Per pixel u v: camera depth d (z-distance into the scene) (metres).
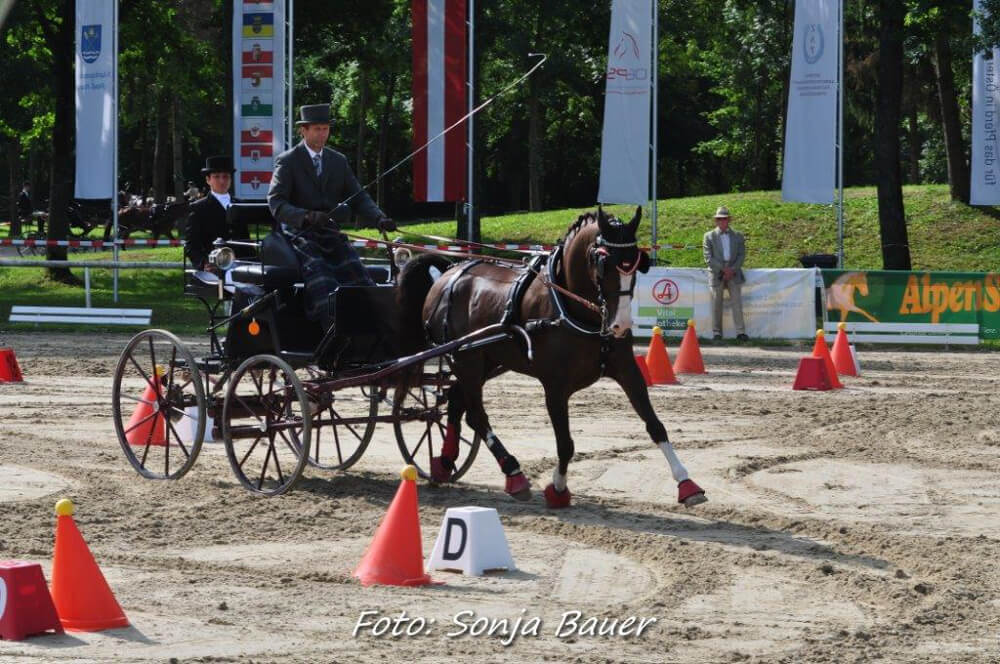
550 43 53.44
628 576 8.84
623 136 29.03
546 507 11.19
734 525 10.48
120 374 12.71
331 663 6.80
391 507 8.71
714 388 19.55
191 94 47.53
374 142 73.56
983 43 28.19
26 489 11.72
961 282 25.47
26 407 17.02
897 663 6.90
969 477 12.66
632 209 40.91
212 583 8.52
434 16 28.34
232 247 13.07
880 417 16.42
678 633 7.44
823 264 32.00
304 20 40.94
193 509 10.92
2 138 51.69
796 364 22.91
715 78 68.81
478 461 13.49
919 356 24.34
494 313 11.38
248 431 11.88
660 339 20.19
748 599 8.23
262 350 12.10
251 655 6.94
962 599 8.16
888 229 32.44
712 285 26.55
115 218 31.45
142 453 13.79
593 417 16.66
